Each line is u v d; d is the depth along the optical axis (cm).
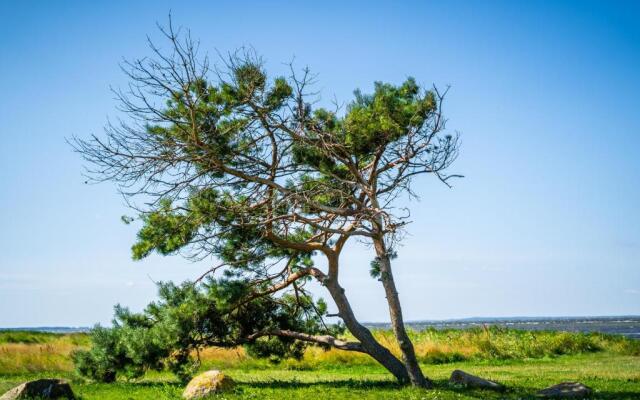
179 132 2119
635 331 11456
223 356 3562
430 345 4022
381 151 2259
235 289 2284
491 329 4856
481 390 2028
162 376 3034
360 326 2305
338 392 1964
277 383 2316
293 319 2627
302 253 2509
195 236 2245
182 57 2009
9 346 3556
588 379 2572
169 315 2327
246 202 2270
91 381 2475
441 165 2247
